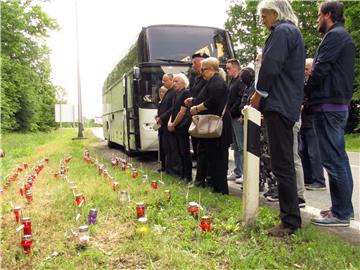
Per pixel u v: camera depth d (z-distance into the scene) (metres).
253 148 4.86
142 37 12.69
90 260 4.02
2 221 5.55
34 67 35.31
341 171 5.29
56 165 11.53
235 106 8.45
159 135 9.80
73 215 5.60
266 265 3.88
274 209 5.96
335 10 5.25
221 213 5.53
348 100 5.29
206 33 12.98
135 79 12.54
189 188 7.19
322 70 5.16
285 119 4.61
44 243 4.52
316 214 6.08
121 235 4.76
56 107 35.44
